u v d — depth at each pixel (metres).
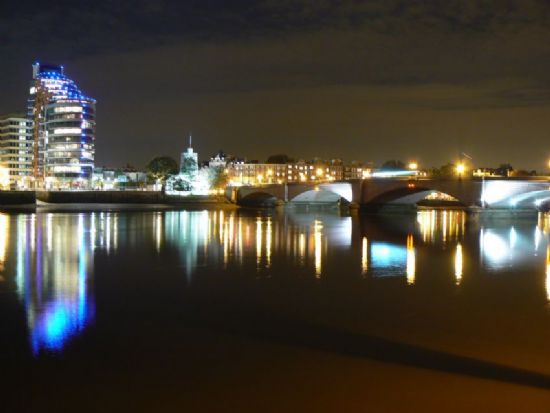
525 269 49.72
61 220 115.88
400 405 20.11
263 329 29.61
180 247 65.75
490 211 117.69
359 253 60.59
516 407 19.91
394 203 151.62
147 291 39.44
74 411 19.66
